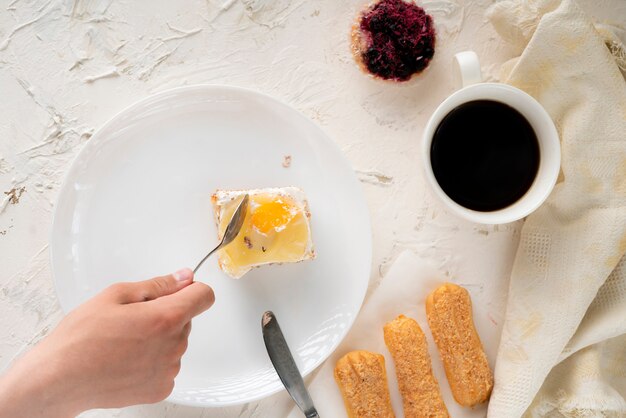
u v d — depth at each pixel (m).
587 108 0.60
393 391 0.62
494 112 0.58
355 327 0.62
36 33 0.61
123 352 0.50
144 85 0.62
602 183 0.60
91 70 0.61
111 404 0.51
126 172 0.60
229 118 0.60
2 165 0.61
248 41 0.62
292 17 0.62
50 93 0.61
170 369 0.51
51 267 0.58
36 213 0.62
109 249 0.60
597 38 0.59
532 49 0.60
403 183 0.63
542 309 0.61
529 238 0.62
